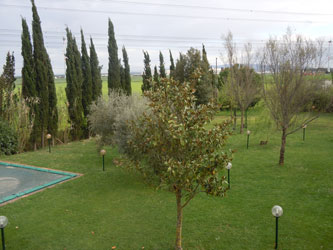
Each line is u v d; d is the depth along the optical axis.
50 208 9.35
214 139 5.89
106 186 11.38
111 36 24.22
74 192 10.77
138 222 8.32
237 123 27.75
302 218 8.27
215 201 9.65
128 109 12.20
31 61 18.70
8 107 18.48
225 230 7.73
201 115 6.08
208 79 26.16
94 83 23.38
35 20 18.78
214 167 5.90
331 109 29.92
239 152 16.66
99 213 8.96
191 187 6.18
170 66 31.06
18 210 9.20
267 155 15.74
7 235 7.68
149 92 6.47
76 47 21.89
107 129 14.23
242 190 10.62
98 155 16.61
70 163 14.97
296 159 14.68
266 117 24.98
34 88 18.77
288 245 6.95
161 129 6.17
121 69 26.28
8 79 19.02
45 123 19.55
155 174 6.73
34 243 7.29
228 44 23.64
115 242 7.29
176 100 6.19
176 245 6.79
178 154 6.15
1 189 11.19
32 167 14.26
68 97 21.69
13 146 17.66
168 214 8.78
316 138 19.80
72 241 7.36
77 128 22.03
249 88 22.38
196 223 8.16
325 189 10.41
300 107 13.40
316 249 6.75
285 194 10.12
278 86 13.27
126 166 7.16
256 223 8.07
